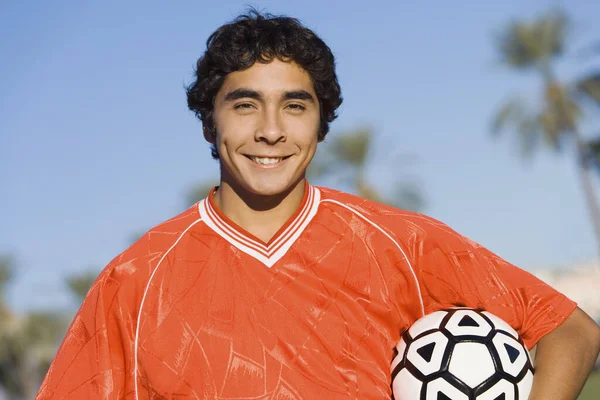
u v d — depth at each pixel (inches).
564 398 132.6
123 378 128.6
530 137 1440.7
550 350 136.4
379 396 129.8
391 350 133.6
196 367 125.9
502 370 130.6
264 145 130.6
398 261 135.5
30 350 1526.8
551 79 1432.1
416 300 136.2
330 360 128.3
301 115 132.8
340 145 1151.6
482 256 139.3
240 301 129.3
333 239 135.1
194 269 131.6
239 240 133.5
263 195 133.2
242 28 131.9
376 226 137.4
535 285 139.3
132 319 129.0
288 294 130.6
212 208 136.5
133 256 132.3
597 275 1487.5
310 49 133.0
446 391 129.4
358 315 131.6
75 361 129.3
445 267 136.6
